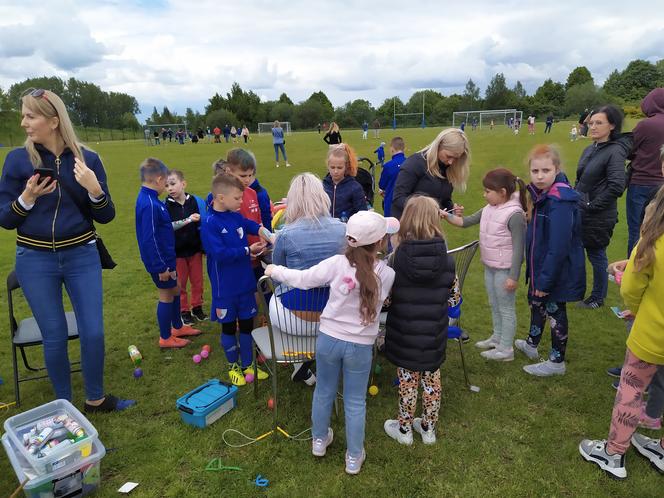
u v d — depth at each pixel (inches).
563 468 102.6
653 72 3065.9
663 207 84.0
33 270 110.6
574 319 177.6
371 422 120.0
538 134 1280.8
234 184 128.3
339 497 95.7
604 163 168.6
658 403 111.5
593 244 178.9
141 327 181.0
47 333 114.7
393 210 156.6
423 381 108.7
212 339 170.1
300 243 107.2
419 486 98.3
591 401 126.3
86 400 124.6
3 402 132.4
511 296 143.3
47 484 90.6
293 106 3147.1
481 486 98.2
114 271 251.0
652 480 99.0
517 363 147.7
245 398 131.3
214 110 3211.1
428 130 1852.9
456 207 161.8
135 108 3914.9
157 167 146.6
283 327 113.7
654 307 88.3
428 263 96.2
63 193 109.8
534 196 131.1
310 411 124.6
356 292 92.9
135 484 99.7
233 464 105.5
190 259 180.7
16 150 109.9
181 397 125.6
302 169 633.6
